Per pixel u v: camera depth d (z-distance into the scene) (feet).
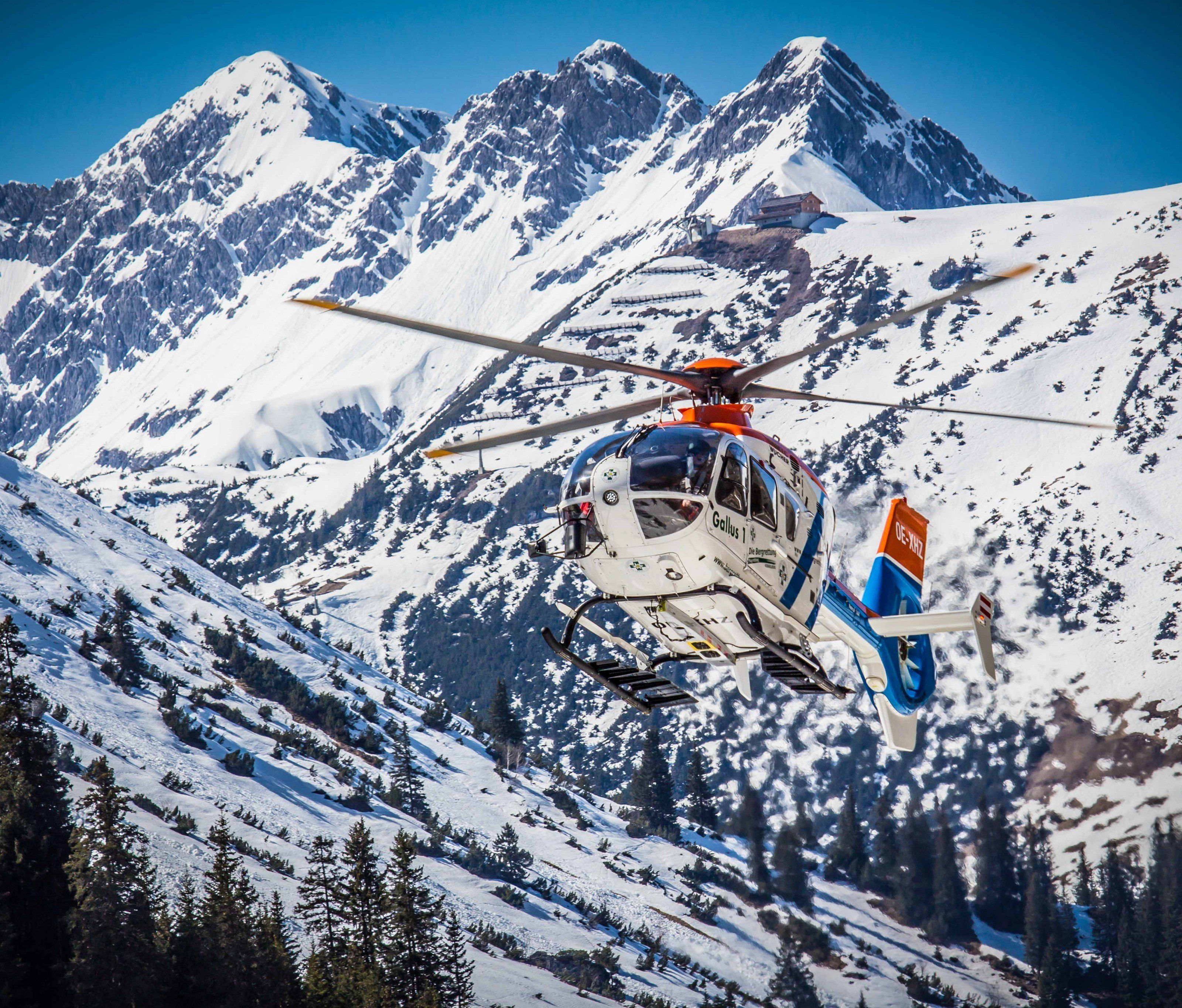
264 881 195.21
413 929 138.21
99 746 235.61
